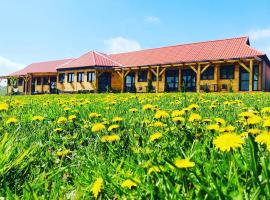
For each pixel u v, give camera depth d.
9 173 1.99
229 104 5.62
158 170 1.62
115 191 1.64
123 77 33.25
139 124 3.59
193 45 34.12
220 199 1.27
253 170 1.35
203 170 1.63
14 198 1.60
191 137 2.62
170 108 5.79
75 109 5.54
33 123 4.11
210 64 27.00
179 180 1.59
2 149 2.22
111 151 2.39
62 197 1.66
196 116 2.75
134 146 2.62
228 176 1.50
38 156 2.45
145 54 37.41
